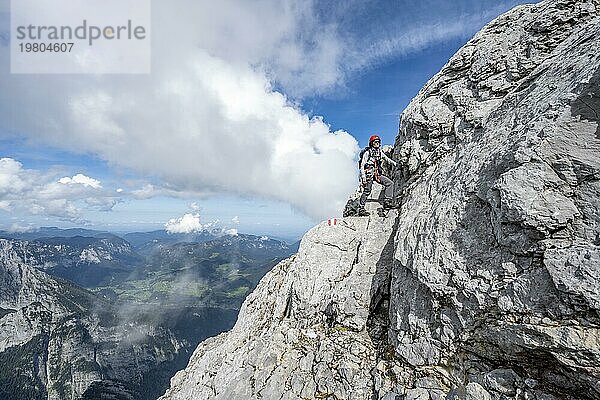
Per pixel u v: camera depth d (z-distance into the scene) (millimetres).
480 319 8336
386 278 13758
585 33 10406
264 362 13469
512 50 14047
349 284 14414
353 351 11914
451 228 9828
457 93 15164
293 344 13852
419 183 14617
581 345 6320
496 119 11531
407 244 11422
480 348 8305
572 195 7359
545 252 7277
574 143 7617
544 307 7086
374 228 16562
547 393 6973
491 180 9289
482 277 8508
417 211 12453
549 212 7441
